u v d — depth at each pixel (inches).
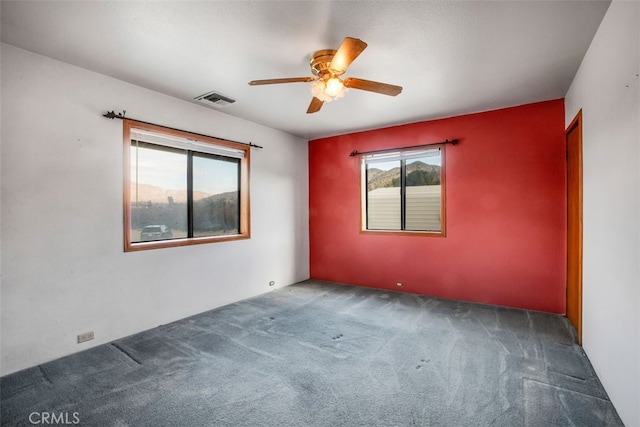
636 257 58.8
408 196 172.6
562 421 64.9
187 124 131.2
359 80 86.8
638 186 58.1
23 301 88.0
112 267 107.3
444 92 122.0
